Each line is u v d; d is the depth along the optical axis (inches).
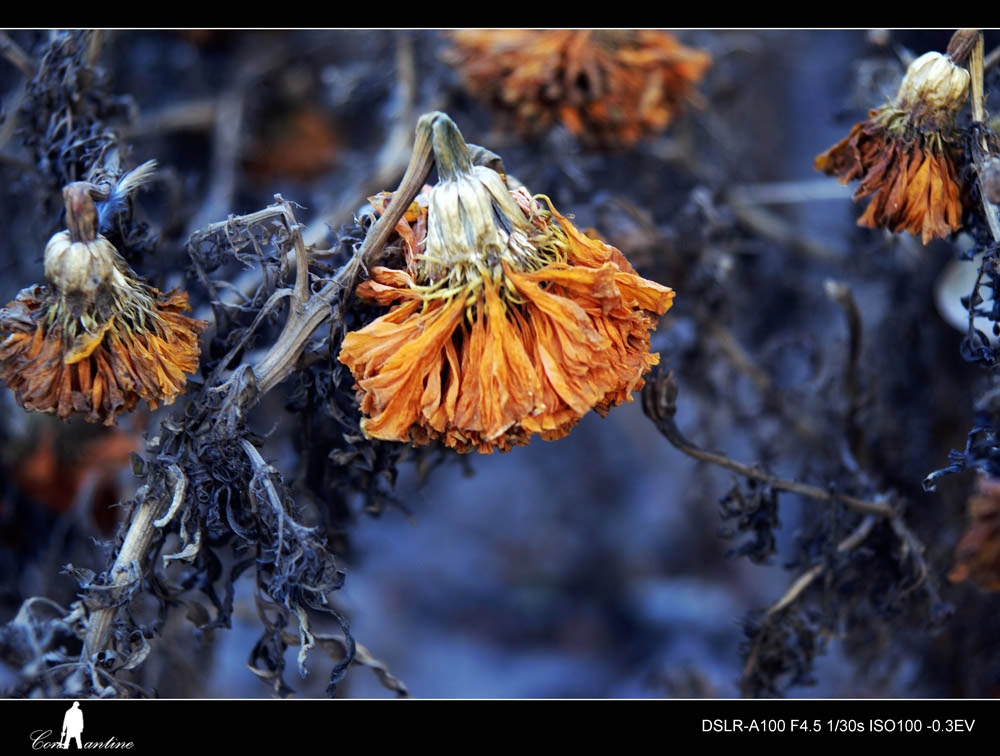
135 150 27.4
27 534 24.0
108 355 17.5
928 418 24.9
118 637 18.1
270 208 18.2
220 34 29.2
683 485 42.0
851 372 21.5
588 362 17.3
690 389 24.8
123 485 23.4
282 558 18.1
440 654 43.8
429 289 17.5
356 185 24.8
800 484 20.2
